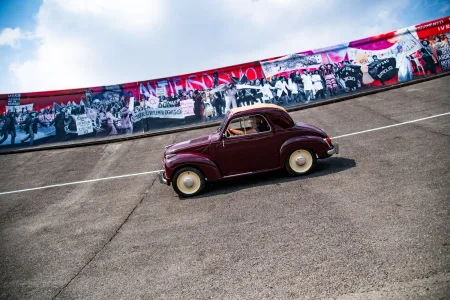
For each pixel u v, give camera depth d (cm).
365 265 379
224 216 584
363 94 1471
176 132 1491
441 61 1520
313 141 691
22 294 445
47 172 1137
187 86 1577
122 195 809
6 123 1536
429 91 1273
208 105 1569
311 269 390
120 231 601
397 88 1463
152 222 617
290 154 704
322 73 1548
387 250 398
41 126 1548
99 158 1230
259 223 533
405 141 809
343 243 431
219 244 488
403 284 339
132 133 1551
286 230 494
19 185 1035
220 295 373
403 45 1535
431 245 391
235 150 702
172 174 709
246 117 704
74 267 497
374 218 480
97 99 1573
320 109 1402
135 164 1077
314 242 446
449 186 531
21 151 1477
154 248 513
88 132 1555
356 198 556
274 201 608
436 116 954
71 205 794
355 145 862
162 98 1577
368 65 1539
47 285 458
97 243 566
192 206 659
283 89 1559
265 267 411
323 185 639
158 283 419
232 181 770
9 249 597
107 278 452
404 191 547
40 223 707
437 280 335
